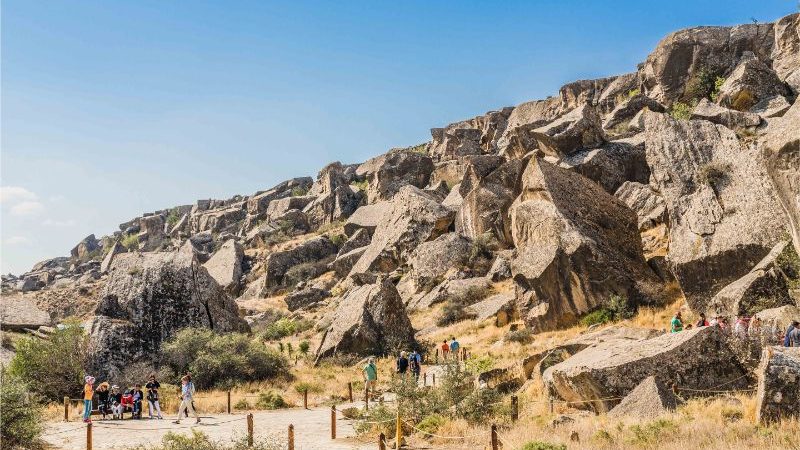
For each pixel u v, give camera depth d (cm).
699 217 3419
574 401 1917
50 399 3039
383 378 3522
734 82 5488
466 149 10975
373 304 4553
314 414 2580
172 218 17100
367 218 9744
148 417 2581
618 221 4231
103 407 2558
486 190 6675
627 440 1396
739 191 3353
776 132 1952
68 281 13300
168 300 3916
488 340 4216
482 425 1873
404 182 11100
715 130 3738
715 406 1573
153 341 3750
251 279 9881
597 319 3741
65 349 3209
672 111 6788
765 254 3061
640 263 4069
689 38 7088
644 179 5691
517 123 11106
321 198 11919
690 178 3600
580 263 3862
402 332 4556
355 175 13662
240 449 1688
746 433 1337
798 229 1864
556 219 4066
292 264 9556
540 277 3962
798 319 2159
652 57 7450
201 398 3033
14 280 16638
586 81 10288
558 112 10500
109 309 3819
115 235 18650
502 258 5878
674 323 2378
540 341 3678
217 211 15125
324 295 7838
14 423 1817
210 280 4181
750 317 2403
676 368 1780
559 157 5972
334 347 4397
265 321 7125
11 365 3089
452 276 6003
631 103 7406
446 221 7106
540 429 1659
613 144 5928
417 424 1969
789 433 1274
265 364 3631
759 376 1475
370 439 1906
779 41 6366
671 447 1302
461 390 2123
